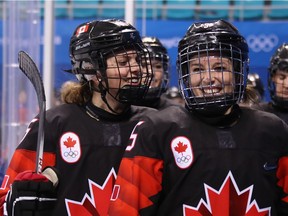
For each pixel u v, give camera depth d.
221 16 8.60
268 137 2.72
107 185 2.94
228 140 2.67
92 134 3.01
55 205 2.92
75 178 2.94
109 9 8.95
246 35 8.11
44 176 2.81
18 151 3.03
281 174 2.74
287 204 2.71
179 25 8.05
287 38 7.95
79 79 3.20
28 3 5.08
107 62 3.01
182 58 2.75
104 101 3.03
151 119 2.71
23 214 2.76
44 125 2.93
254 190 2.63
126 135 3.03
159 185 2.63
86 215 2.92
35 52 5.12
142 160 2.63
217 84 2.67
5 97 5.13
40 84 2.91
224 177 2.61
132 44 3.02
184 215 2.61
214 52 2.68
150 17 8.23
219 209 2.59
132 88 3.01
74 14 8.95
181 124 2.69
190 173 2.62
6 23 5.21
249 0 8.62
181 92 2.78
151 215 2.62
